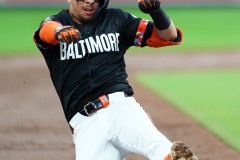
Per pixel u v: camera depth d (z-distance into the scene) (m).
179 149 14.50
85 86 16.50
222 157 26.05
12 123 33.62
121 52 17.11
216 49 69.50
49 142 29.14
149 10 16.14
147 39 17.19
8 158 26.08
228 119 34.19
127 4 97.75
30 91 44.28
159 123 33.09
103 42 16.72
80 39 16.59
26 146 28.31
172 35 16.83
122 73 16.89
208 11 100.00
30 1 97.44
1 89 44.94
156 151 15.18
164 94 42.88
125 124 15.89
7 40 73.69
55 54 16.70
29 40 73.81
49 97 41.94
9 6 96.81
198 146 28.00
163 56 65.56
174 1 101.31
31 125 33.12
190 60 62.28
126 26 17.19
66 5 98.44
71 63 16.58
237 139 29.30
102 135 16.20
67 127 32.66
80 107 16.59
